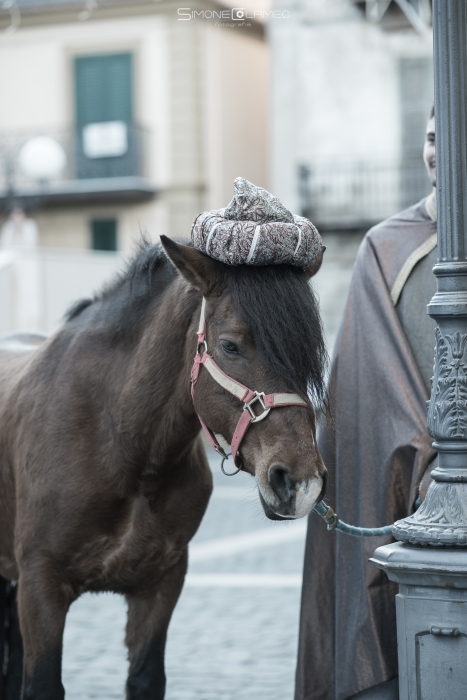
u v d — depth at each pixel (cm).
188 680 642
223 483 1623
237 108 2847
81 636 762
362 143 2394
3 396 490
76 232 2847
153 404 418
